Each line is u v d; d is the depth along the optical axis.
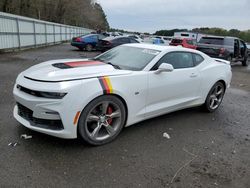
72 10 61.38
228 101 7.18
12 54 15.81
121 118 4.04
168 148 3.96
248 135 4.74
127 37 19.30
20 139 3.86
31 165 3.23
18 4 38.66
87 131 3.68
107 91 3.70
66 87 3.39
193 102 5.35
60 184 2.92
